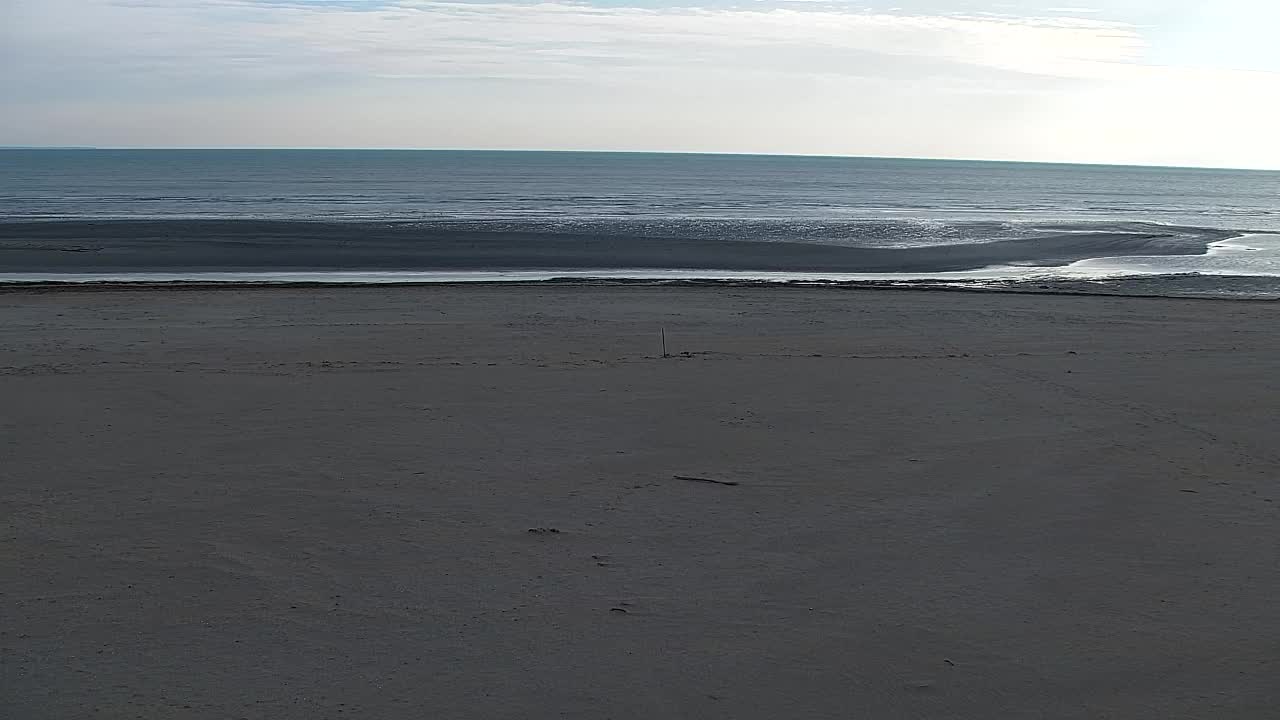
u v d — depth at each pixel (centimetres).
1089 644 672
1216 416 1282
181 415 1225
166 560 788
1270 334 1995
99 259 3322
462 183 10712
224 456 1062
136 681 600
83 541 821
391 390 1373
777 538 860
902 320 2133
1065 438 1175
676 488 988
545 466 1051
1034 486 1005
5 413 1211
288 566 782
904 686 615
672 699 595
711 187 10656
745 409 1296
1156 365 1606
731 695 601
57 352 1619
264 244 3794
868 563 808
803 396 1370
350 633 671
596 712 578
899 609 724
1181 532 883
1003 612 720
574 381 1446
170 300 2267
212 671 614
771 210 6738
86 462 1030
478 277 3069
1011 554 830
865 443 1151
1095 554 832
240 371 1480
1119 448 1137
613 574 779
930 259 3728
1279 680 624
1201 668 640
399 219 5197
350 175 12769
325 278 2997
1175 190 12900
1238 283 3059
